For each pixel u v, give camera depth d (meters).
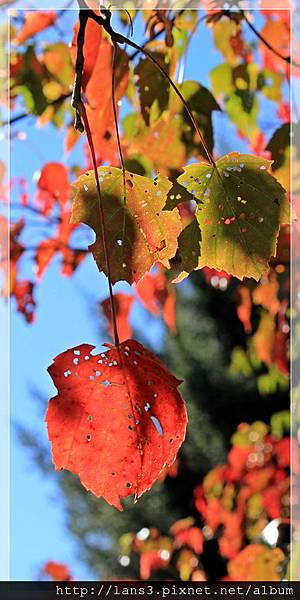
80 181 1.01
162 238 1.01
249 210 1.02
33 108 1.65
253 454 3.27
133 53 1.40
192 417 7.34
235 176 1.02
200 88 1.42
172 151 1.43
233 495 3.32
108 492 0.98
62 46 1.62
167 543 3.74
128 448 0.98
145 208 1.01
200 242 1.02
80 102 1.00
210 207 1.02
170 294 2.06
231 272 1.02
